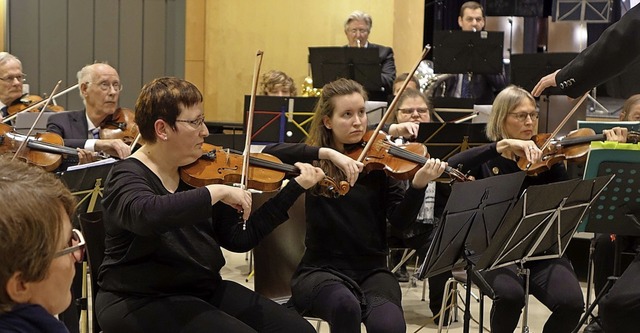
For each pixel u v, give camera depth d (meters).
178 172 2.77
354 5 7.64
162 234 2.46
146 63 8.45
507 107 3.79
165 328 2.37
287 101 5.43
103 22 8.22
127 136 4.62
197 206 2.29
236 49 8.10
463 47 6.45
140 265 2.46
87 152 4.16
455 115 5.44
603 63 3.00
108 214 2.41
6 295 1.14
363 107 3.18
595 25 8.13
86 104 4.62
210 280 2.59
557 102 6.17
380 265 3.08
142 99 2.51
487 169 3.76
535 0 8.27
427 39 8.91
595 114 6.71
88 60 8.19
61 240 1.20
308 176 2.72
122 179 2.41
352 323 2.73
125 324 2.40
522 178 2.92
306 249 3.11
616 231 3.25
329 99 3.16
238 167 2.92
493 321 3.36
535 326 4.30
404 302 4.73
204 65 8.23
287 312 2.63
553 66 5.93
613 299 3.14
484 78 6.79
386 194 3.18
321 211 3.04
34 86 7.98
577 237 5.41
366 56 6.18
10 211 1.11
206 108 8.27
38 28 7.94
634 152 3.07
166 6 8.46
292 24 7.88
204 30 8.20
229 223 2.69
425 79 6.90
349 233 3.02
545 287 3.35
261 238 2.70
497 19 8.54
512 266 3.50
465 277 3.65
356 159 3.22
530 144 3.53
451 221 2.71
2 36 7.72
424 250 3.63
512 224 2.75
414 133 4.27
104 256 2.59
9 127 4.51
